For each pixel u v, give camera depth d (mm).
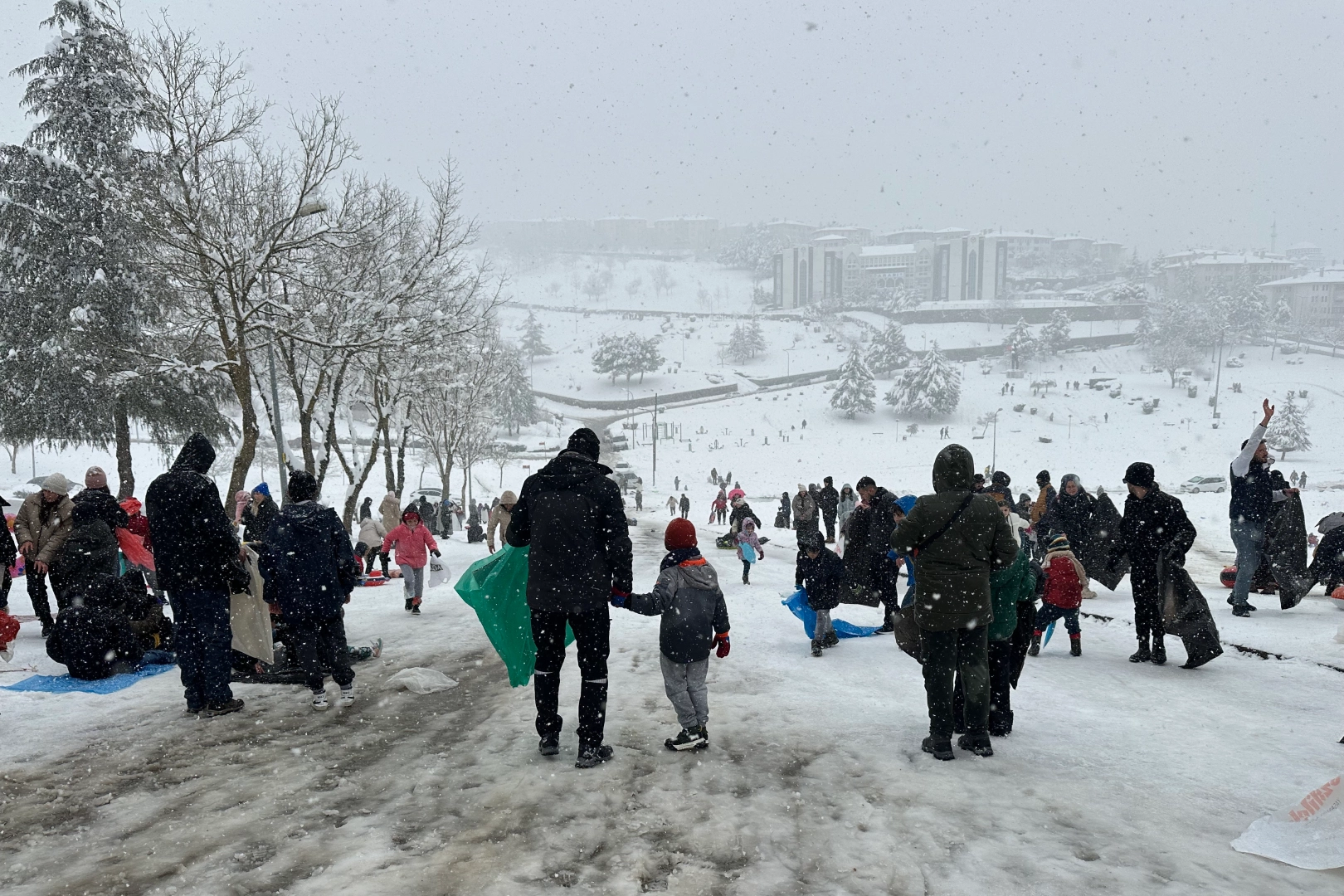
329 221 18172
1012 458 92250
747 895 3207
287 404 27062
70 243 22797
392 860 3523
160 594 9812
